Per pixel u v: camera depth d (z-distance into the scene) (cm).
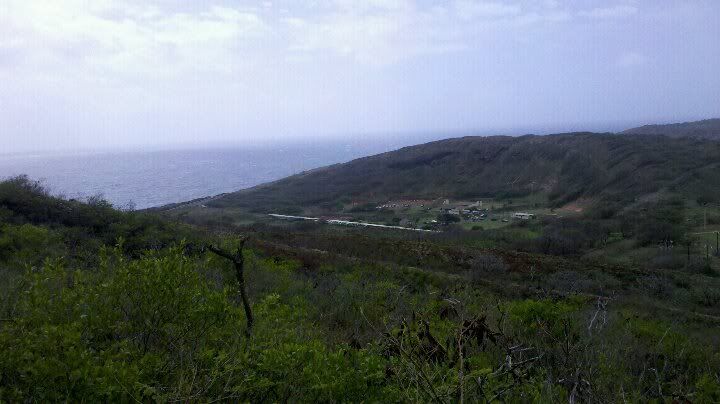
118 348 245
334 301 601
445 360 257
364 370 244
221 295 273
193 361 235
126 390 197
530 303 493
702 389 295
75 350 210
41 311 236
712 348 507
